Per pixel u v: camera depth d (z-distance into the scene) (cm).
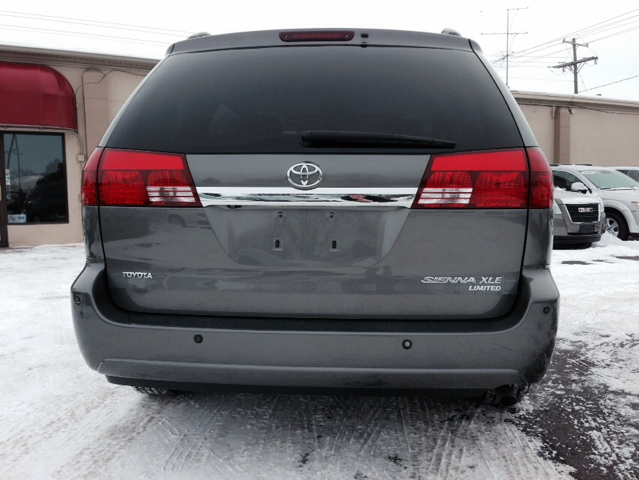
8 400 304
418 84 214
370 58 223
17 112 1148
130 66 1319
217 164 200
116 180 206
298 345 193
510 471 222
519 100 2067
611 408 286
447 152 197
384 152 196
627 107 2242
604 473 221
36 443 252
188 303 206
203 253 202
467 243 196
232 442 248
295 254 199
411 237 196
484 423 268
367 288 199
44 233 1230
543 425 266
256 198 197
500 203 196
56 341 425
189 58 233
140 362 202
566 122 2123
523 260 198
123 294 210
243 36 235
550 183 200
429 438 251
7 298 599
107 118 1295
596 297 568
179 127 209
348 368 193
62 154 1248
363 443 247
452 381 195
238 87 217
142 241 206
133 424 270
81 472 225
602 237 1086
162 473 222
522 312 195
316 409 284
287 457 234
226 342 196
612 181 1209
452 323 197
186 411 284
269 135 204
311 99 211
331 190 195
